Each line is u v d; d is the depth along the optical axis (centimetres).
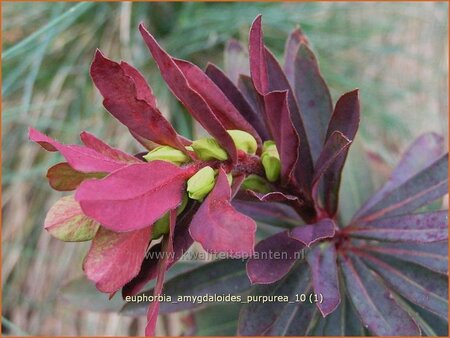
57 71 32
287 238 13
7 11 31
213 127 11
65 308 31
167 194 11
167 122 11
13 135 32
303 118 16
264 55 13
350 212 19
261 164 13
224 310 20
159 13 32
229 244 10
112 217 9
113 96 11
